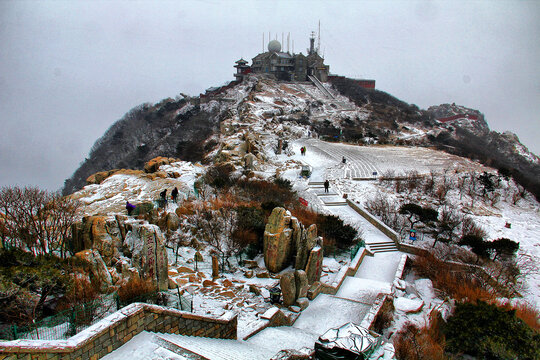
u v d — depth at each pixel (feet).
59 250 68.64
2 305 38.73
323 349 32.99
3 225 62.95
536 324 62.08
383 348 36.14
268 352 40.86
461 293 70.90
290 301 58.08
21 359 26.48
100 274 50.98
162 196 99.55
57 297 44.57
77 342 28.81
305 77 452.35
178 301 51.19
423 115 416.67
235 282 65.87
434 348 48.57
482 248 95.71
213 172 139.44
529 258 106.01
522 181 166.09
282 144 201.98
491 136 444.96
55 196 76.79
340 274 75.61
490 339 47.98
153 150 380.17
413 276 87.51
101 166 421.59
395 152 220.43
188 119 418.10
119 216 69.26
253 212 88.53
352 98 416.46
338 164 178.91
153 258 53.16
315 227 70.59
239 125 258.37
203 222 84.89
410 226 120.57
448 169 178.09
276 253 71.72
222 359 33.55
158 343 33.22
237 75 481.87
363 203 135.23
